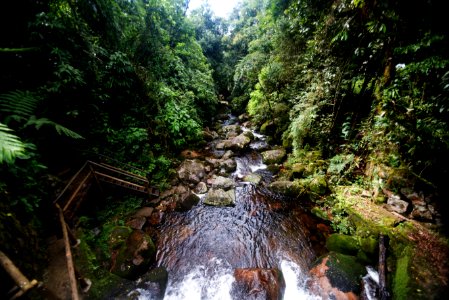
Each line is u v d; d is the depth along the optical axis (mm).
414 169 3725
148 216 4848
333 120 5785
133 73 6262
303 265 3748
